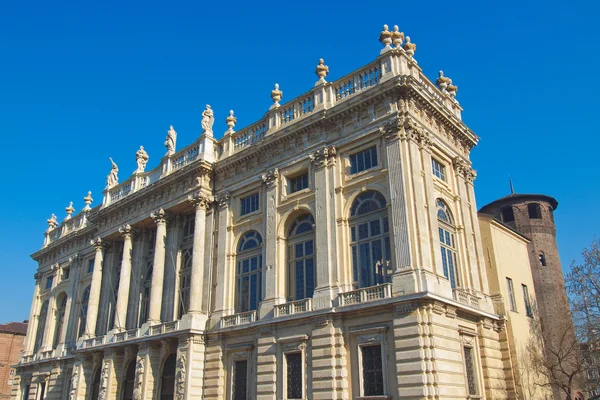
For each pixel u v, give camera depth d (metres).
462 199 30.83
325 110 30.00
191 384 30.69
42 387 46.75
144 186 41.56
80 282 47.56
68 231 52.84
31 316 52.97
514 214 46.12
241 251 33.34
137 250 40.81
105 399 35.59
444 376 22.80
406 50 30.80
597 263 34.06
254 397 28.36
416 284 23.86
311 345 26.28
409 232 24.97
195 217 35.28
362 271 26.69
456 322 25.22
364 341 24.69
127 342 35.59
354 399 24.30
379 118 27.95
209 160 36.44
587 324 33.16
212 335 31.77
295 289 29.41
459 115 33.81
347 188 28.45
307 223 30.17
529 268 36.19
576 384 34.56
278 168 32.09
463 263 29.33
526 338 31.83
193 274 33.78
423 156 27.45
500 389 27.53
